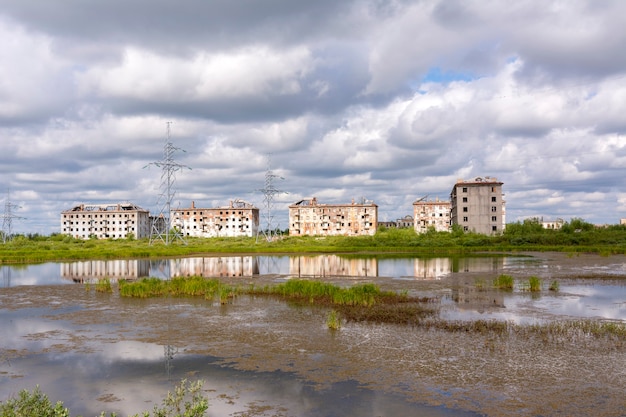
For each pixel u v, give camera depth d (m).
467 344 21.75
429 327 25.34
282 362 19.50
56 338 24.08
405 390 16.20
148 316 29.64
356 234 193.12
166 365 19.36
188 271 62.69
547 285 43.06
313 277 53.03
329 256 91.12
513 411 14.43
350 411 14.59
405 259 80.50
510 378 17.20
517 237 112.56
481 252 96.50
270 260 81.88
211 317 29.06
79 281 51.31
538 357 19.64
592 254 86.25
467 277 50.94
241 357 20.30
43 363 19.78
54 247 119.50
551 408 14.61
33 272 62.16
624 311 30.19
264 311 30.81
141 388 16.83
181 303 34.50
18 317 29.97
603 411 14.37
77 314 30.67
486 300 34.72
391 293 36.59
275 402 15.36
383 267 65.56
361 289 36.03
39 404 10.60
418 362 19.16
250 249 102.75
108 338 23.97
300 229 196.88
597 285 42.97
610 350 20.59
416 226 197.12
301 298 35.97
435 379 17.20
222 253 101.25
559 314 29.16
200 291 38.78
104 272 62.00
